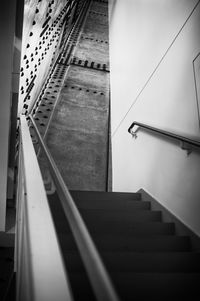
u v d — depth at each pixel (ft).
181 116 11.33
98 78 34.45
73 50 39.32
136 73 17.16
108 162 23.84
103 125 27.37
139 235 9.98
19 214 8.38
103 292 2.48
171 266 8.30
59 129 25.55
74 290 6.46
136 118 16.15
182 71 11.67
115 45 23.38
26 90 17.06
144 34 16.65
